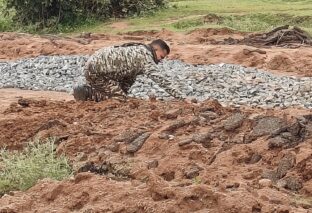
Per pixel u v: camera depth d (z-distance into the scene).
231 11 35.12
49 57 21.70
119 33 29.67
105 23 33.53
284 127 9.16
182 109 10.71
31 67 20.11
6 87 17.70
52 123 10.72
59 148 9.66
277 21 32.19
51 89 17.25
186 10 35.91
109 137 9.97
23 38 25.97
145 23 32.84
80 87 12.67
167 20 33.41
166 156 8.98
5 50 24.22
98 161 9.04
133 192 6.97
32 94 16.42
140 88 15.39
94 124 10.78
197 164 8.56
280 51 22.05
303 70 19.69
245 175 8.26
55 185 7.51
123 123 10.61
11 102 14.88
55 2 33.59
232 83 16.58
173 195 6.71
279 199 6.89
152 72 11.91
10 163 8.70
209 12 34.97
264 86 16.30
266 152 8.77
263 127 9.27
